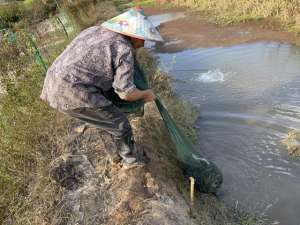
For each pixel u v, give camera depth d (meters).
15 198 3.48
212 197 4.28
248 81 7.49
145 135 4.45
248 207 4.31
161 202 3.50
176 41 11.20
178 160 4.41
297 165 4.94
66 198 3.51
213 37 10.88
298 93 6.69
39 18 14.77
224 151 5.41
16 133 4.07
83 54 3.00
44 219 3.29
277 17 11.29
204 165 4.11
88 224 3.27
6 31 7.30
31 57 5.63
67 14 11.61
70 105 3.12
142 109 3.84
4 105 4.34
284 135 5.56
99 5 16.53
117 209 3.38
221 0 13.76
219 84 7.60
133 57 3.05
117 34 3.05
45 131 4.33
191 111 6.49
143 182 3.65
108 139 4.14
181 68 8.86
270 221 4.08
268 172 4.89
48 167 3.82
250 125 5.95
